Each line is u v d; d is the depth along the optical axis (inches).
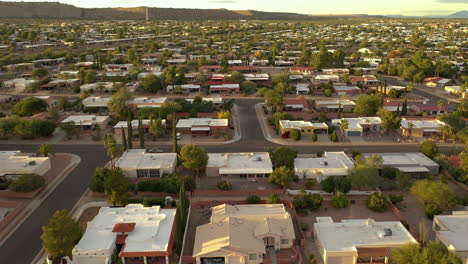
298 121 5423.2
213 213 2974.9
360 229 2731.3
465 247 2454.5
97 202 3287.4
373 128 5305.1
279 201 3260.3
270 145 4842.5
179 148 4606.3
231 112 6422.2
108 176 3334.2
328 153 4202.8
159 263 2517.2
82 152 4586.6
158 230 2721.5
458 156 4116.6
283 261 2522.1
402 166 3919.8
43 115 5890.8
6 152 4301.2
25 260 2581.2
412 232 2805.1
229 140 5029.5
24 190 3408.0
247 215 2886.3
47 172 4001.0
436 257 2185.0
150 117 5231.3
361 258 2479.1
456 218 2832.2
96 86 7682.1
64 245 2428.6
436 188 3102.9
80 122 5428.2
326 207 3270.2
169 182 3459.6
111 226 2738.7
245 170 3791.8
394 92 7293.3
